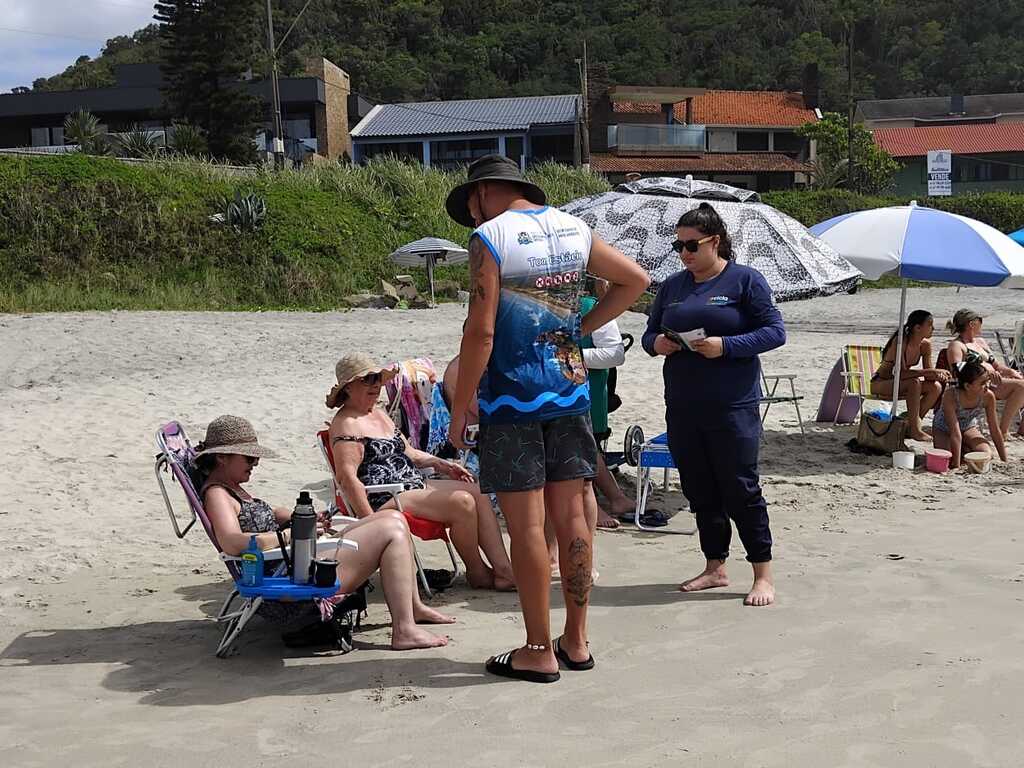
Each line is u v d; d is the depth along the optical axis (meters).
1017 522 6.68
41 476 8.11
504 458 3.90
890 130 67.00
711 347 4.92
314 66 55.62
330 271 25.78
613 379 7.43
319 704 3.87
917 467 8.69
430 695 3.93
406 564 4.57
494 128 55.84
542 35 92.69
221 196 27.03
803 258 7.27
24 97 55.28
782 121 59.41
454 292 26.16
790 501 7.42
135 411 10.89
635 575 5.67
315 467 8.59
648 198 7.62
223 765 3.35
